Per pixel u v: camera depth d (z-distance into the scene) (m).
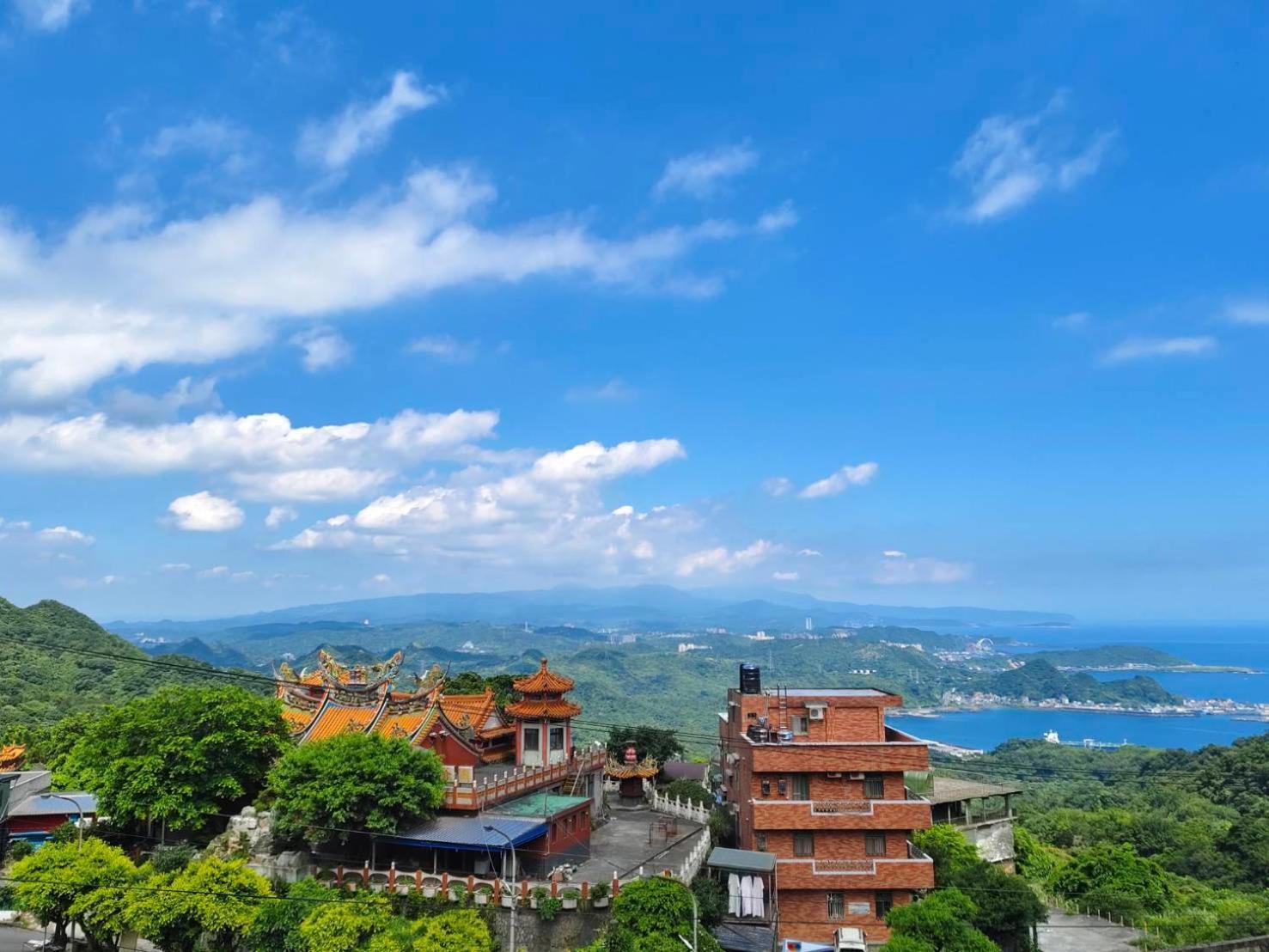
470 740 69.06
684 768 90.81
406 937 41.56
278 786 51.84
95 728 58.78
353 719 64.56
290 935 42.59
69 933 52.31
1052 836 109.44
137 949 49.69
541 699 67.88
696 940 40.19
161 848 54.66
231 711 58.00
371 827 50.03
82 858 47.06
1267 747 125.31
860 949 50.38
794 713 59.56
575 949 44.06
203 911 43.16
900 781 55.44
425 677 71.19
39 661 119.50
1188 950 51.66
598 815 69.81
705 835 58.44
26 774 74.19
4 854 61.34
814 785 55.12
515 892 46.50
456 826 52.25
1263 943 53.34
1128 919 65.12
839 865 52.56
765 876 52.12
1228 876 88.69
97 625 140.75
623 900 43.22
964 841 64.19
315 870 52.22
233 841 54.22
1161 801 124.12
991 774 163.12
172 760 56.03
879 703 58.72
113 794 55.44
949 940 44.25
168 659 133.25
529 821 53.09
